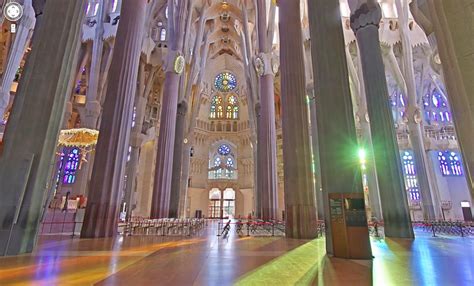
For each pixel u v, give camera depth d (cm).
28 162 505
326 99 605
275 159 1811
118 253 507
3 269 353
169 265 388
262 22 2056
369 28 1137
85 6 643
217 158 3950
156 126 2883
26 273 329
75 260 426
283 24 1012
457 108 251
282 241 763
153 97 2914
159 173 1702
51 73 555
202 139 3938
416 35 2322
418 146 2045
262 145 1823
